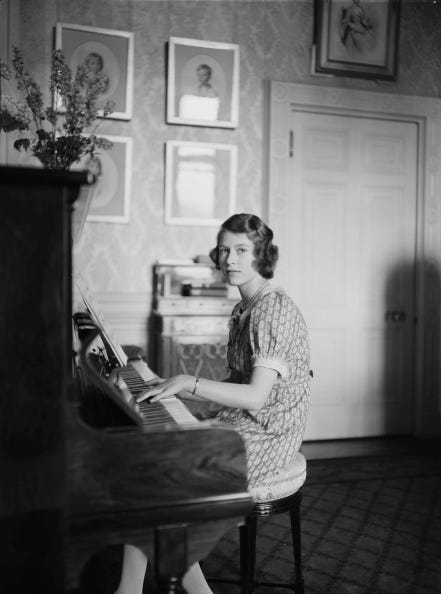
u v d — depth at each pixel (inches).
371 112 185.5
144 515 50.2
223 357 163.3
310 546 107.6
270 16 176.7
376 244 189.8
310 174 183.3
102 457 49.5
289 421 75.9
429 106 189.3
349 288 187.9
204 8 171.0
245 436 74.4
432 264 192.4
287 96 176.4
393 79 186.4
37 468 47.8
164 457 51.1
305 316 184.5
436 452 173.0
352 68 182.4
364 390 189.9
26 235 47.0
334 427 187.5
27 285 47.1
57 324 47.6
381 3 183.6
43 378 47.6
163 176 169.5
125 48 162.2
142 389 76.3
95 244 165.6
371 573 97.0
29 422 47.5
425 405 192.5
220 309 163.2
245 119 176.1
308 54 180.1
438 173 191.6
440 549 106.8
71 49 157.6
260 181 178.4
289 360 74.9
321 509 126.4
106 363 83.8
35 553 47.9
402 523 119.0
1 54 125.9
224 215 173.6
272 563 100.1
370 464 159.8
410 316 191.0
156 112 168.2
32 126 129.3
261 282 79.4
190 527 52.4
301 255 183.5
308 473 151.3
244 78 175.6
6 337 46.9
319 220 184.7
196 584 70.4
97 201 163.5
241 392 68.9
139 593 69.8
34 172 46.3
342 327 187.6
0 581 47.4
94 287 165.9
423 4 189.8
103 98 160.9
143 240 169.0
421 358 191.6
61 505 48.1
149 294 169.2
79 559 49.3
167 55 167.9
